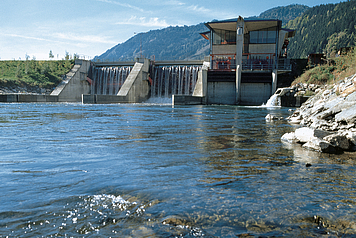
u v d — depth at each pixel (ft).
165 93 205.26
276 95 137.69
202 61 199.62
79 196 13.87
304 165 21.04
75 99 209.87
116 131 41.37
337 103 44.75
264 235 10.25
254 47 163.22
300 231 10.62
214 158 23.25
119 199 13.52
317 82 135.64
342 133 30.91
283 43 184.34
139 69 193.16
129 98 179.42
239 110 104.01
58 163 21.08
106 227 10.69
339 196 14.33
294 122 57.21
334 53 173.47
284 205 13.04
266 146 29.35
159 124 52.08
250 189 15.25
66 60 255.09
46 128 44.73
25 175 17.63
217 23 157.38
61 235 10.08
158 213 11.96
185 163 21.31
